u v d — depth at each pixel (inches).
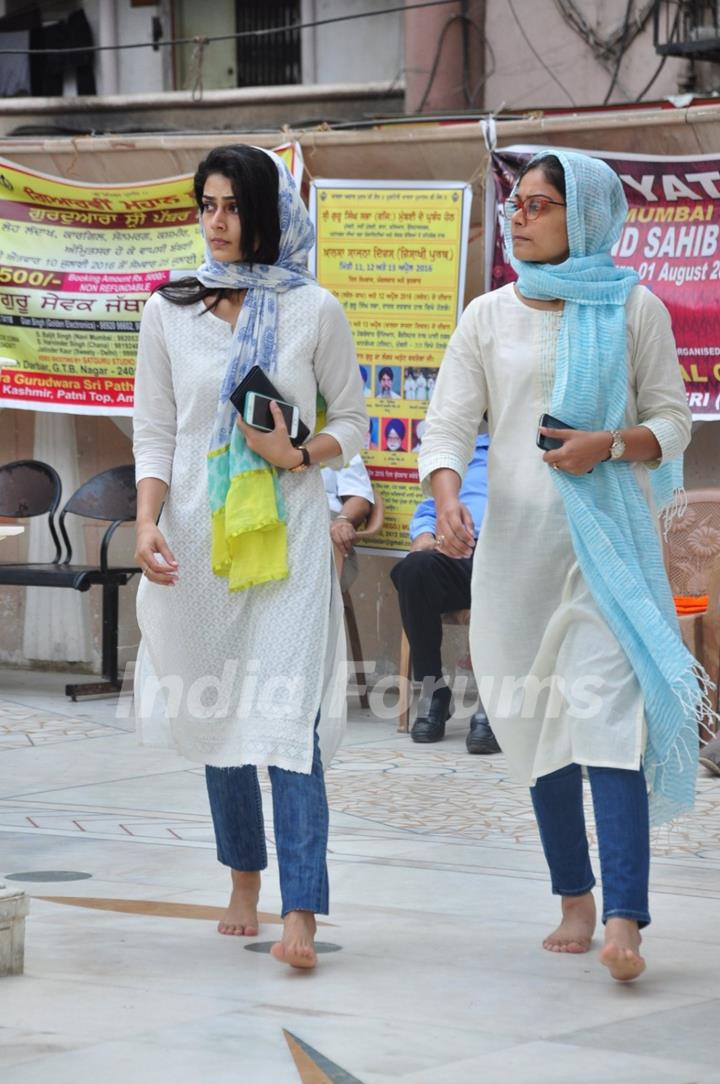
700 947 180.4
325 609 176.4
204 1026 148.9
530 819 257.6
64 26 732.0
